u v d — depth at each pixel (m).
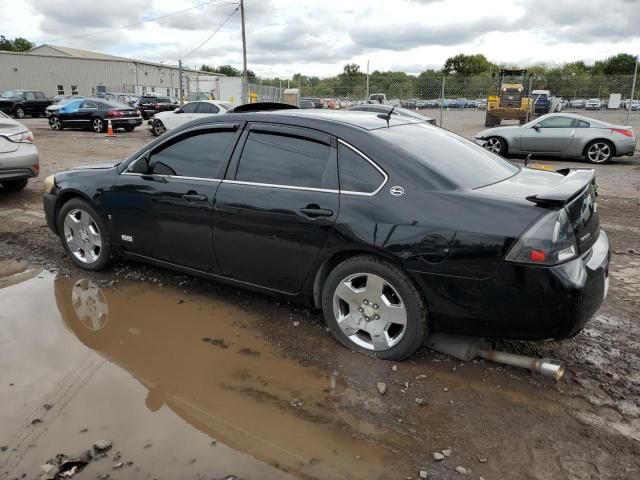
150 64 69.69
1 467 2.43
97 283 4.64
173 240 4.18
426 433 2.71
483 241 2.87
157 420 2.79
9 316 4.00
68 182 4.80
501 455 2.55
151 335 3.73
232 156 3.85
